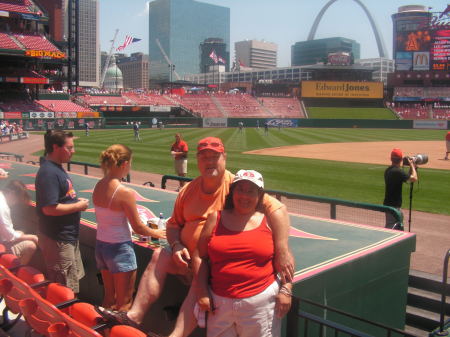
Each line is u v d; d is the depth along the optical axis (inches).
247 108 3385.8
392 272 184.9
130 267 167.8
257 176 120.0
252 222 121.3
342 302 160.2
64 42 2655.0
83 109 2539.4
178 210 140.6
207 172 130.0
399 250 187.0
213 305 121.1
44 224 182.1
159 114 3134.8
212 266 121.8
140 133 1999.3
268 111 3371.1
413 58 3437.5
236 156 1065.5
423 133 2324.1
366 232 201.5
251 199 118.5
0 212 213.5
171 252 140.6
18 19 2252.7
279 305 120.9
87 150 1136.2
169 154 1063.0
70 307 158.7
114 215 163.2
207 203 134.9
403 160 311.3
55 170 178.7
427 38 3393.2
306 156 1077.1
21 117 2134.6
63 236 183.8
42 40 2247.8
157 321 165.0
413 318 237.8
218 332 121.8
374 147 1390.3
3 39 2084.2
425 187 611.8
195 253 131.0
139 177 703.1
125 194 159.8
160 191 306.2
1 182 344.5
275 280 122.0
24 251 221.1
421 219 424.8
